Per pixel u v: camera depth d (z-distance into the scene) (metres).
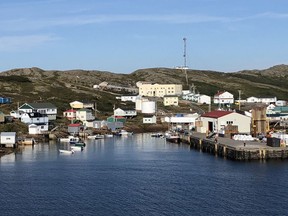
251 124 142.12
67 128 172.62
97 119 197.62
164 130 192.12
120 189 76.69
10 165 100.69
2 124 157.25
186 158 110.19
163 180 83.50
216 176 86.12
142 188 77.25
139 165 100.19
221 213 63.16
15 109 189.25
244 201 68.69
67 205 67.38
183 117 194.88
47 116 176.38
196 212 63.72
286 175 85.44
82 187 78.31
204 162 102.81
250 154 102.38
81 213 63.59
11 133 133.62
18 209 65.56
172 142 149.25
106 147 135.50
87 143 147.25
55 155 116.81
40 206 66.94
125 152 123.19
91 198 71.06
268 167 93.31
